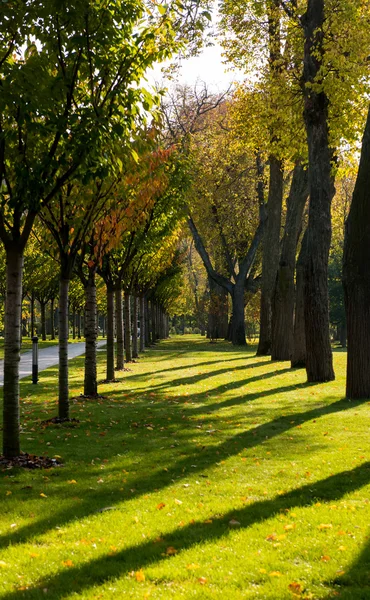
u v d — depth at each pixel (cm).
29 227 830
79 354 3969
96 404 1453
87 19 775
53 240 1226
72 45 798
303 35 1883
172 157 1958
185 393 1662
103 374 2314
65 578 462
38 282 4744
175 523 588
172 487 724
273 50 2195
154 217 2012
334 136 1809
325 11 1681
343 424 1118
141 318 3991
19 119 751
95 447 962
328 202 1733
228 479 753
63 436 1052
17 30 762
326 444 948
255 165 3688
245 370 2289
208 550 511
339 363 2583
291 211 2575
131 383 1953
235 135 2675
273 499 666
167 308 7500
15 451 867
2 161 794
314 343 1809
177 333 13438
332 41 1656
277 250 3042
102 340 7388
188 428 1121
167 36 909
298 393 1578
